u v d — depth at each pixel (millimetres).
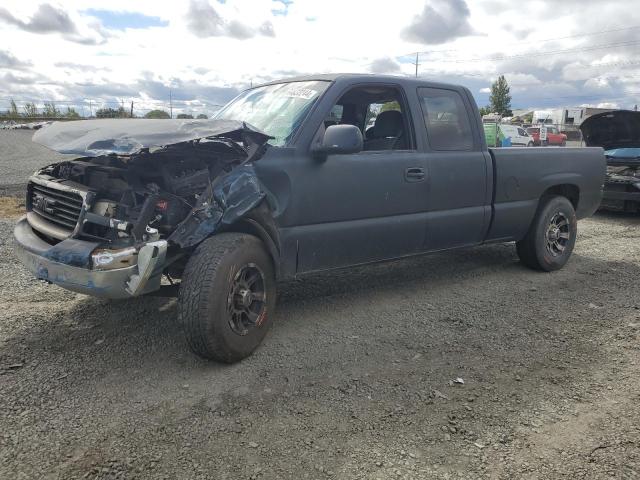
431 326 4363
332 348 3910
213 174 3686
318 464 2605
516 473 2561
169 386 3312
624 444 2789
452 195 4984
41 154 19469
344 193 4207
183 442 2752
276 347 3906
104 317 4375
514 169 5488
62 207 3701
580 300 5066
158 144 3252
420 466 2605
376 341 4051
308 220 4055
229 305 3484
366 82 4527
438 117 4977
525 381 3459
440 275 5812
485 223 5336
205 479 2479
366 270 5934
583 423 2980
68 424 2883
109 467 2543
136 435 2801
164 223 3480
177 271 3910
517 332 4258
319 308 4730
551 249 6004
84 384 3311
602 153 6484
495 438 2836
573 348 3969
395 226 4594
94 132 3541
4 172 14344
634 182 9281
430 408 3119
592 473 2555
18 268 5625
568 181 6027
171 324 4258
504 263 6363
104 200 3471
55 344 3859
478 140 5262
